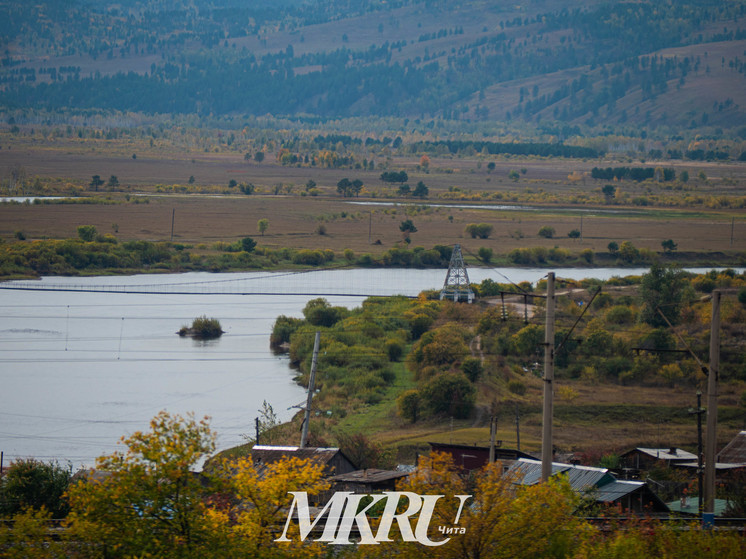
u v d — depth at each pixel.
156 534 49.91
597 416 149.88
